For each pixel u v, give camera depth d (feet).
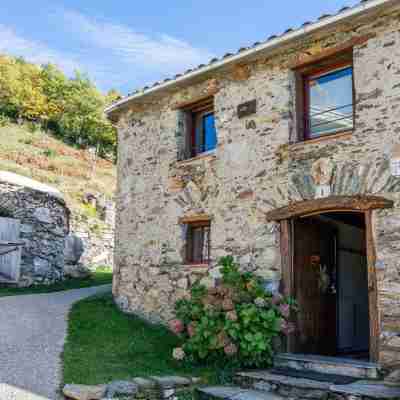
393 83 19.30
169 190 28.37
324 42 21.81
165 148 29.17
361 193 19.56
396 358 17.60
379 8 19.49
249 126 24.39
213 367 20.30
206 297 21.80
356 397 15.53
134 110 32.12
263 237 22.84
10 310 27.94
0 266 37.42
